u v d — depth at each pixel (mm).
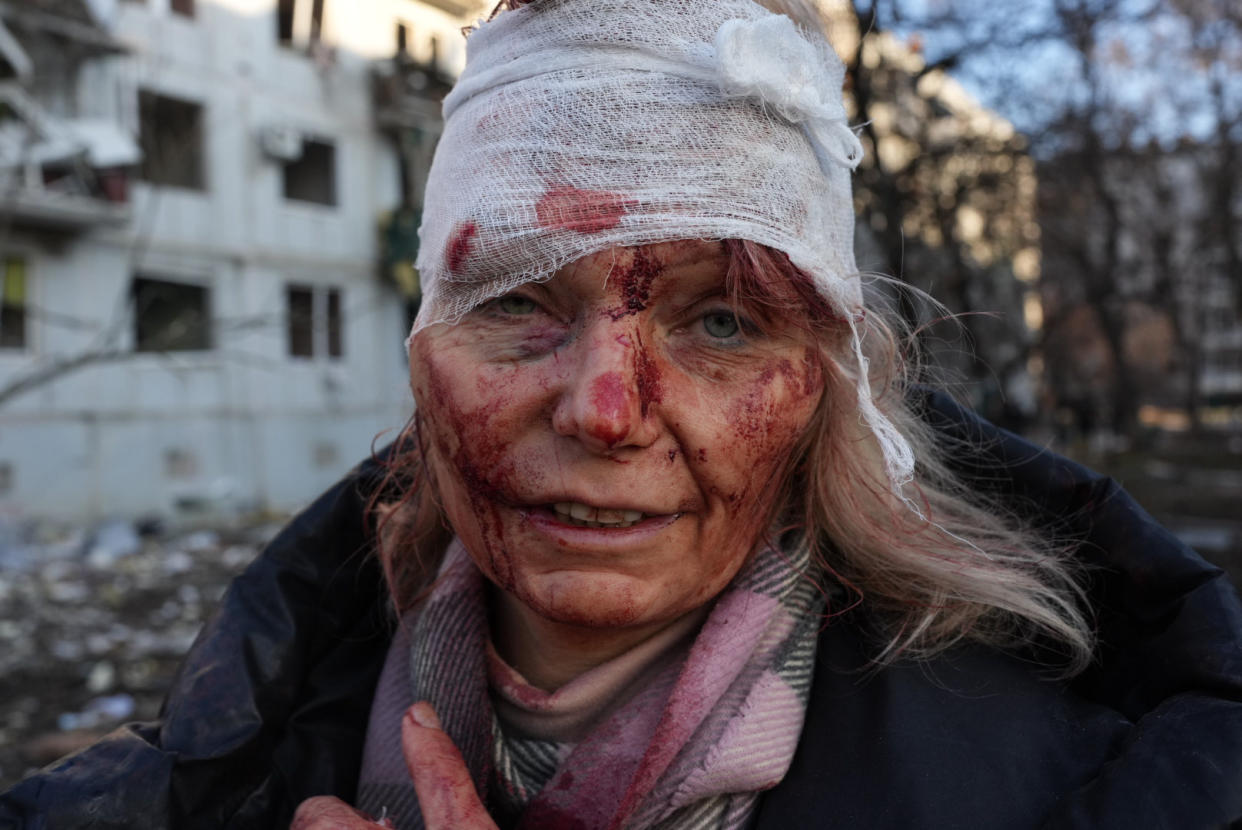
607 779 850
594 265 728
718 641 838
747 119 758
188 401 12594
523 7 795
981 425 1026
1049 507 962
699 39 762
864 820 785
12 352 11148
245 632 1002
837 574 924
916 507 981
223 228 13055
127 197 11688
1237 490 11523
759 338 790
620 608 759
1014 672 884
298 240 13883
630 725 864
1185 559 833
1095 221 8242
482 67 817
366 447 14594
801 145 801
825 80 827
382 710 1003
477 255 754
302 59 13852
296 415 13781
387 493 1141
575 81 755
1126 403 15562
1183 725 733
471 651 943
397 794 935
